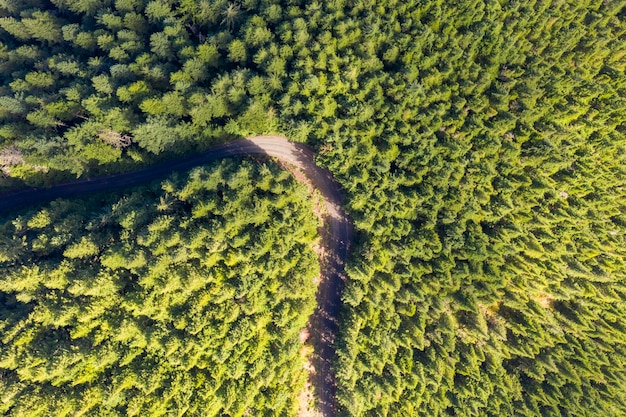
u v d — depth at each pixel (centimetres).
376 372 6681
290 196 6481
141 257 5925
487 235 7169
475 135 7131
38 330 5828
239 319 6234
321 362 7312
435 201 6806
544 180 7262
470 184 6950
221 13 6762
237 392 6144
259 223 6394
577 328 7562
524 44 7456
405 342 6756
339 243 7388
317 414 7250
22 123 6888
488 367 7344
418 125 6931
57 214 6562
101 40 6838
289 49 6544
